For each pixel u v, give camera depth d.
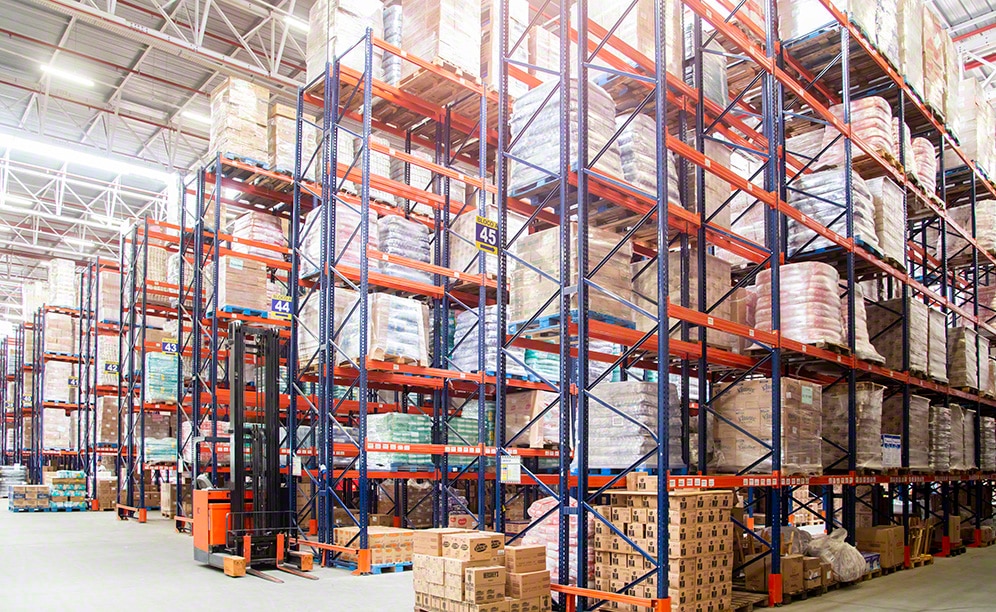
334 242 11.20
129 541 13.48
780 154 10.56
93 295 23.41
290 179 14.27
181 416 15.24
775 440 8.69
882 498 13.09
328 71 11.52
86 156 21.39
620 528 7.39
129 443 17.75
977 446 14.91
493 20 13.23
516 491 15.58
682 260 9.36
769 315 10.03
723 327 8.26
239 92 14.00
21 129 21.38
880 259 11.64
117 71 21.94
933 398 14.97
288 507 11.30
